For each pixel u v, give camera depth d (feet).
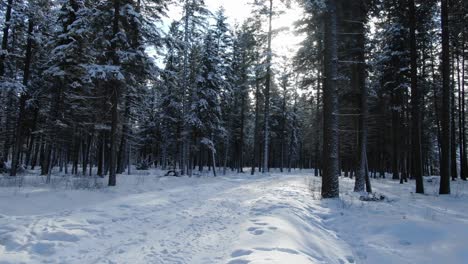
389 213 31.14
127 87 61.52
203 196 43.39
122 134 78.54
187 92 92.84
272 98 140.67
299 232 21.67
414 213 31.27
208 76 92.48
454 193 51.44
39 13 66.44
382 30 66.54
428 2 53.88
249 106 127.75
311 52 52.95
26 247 18.10
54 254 17.74
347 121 60.80
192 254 18.10
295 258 15.83
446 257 19.01
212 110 93.97
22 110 69.15
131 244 20.12
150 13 55.88
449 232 22.98
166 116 101.50
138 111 78.54
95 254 18.12
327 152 40.63
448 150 49.96
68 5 63.87
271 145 171.12
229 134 118.21
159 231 23.54
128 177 65.98
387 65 81.51
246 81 109.70
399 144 90.02
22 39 73.61
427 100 94.99
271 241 18.43
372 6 48.98
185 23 83.46
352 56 50.60
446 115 49.93
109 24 52.16
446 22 50.26
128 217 27.63
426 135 111.96
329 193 39.83
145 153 160.97
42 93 73.97
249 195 44.91
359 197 42.29
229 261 15.78
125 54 48.85
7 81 62.69
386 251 20.65
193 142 94.22
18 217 24.07
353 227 26.58
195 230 23.85
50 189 41.06
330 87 41.09
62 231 20.80
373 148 114.42
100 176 65.77
